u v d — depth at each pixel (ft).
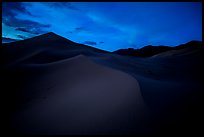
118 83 19.94
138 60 68.74
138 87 16.98
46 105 18.80
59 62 40.19
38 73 34.04
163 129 11.49
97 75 25.98
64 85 25.14
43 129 13.71
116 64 44.78
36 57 54.80
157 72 42.65
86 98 17.94
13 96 23.52
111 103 15.38
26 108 18.97
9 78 32.32
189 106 16.38
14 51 68.54
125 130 11.47
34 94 23.68
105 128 12.12
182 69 50.80
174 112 14.35
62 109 16.65
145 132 11.11
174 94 19.70
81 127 12.92
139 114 12.92
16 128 14.35
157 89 19.94
